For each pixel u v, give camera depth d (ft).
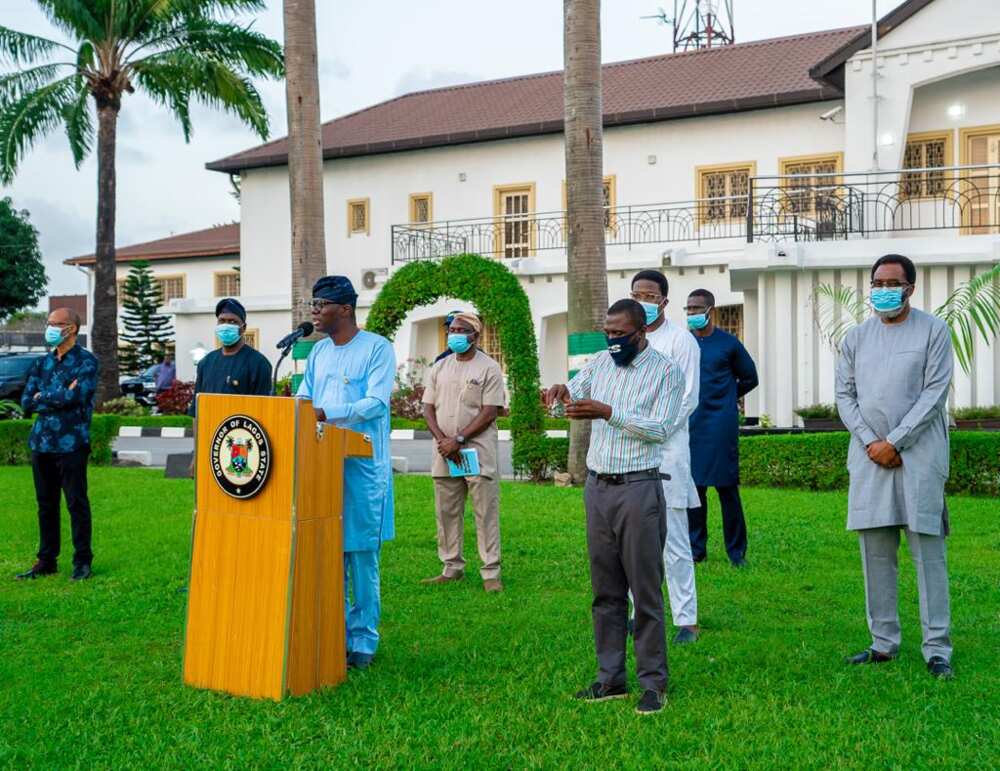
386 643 18.65
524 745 13.61
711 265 70.49
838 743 13.50
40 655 18.12
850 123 61.21
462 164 86.69
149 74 75.97
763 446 38.63
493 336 82.48
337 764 12.98
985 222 63.77
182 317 96.37
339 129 97.76
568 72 38.70
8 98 74.90
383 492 17.49
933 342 16.84
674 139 77.92
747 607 21.08
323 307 17.61
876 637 17.38
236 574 15.76
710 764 12.82
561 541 28.04
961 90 64.95
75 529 24.57
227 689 15.76
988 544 26.91
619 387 15.40
